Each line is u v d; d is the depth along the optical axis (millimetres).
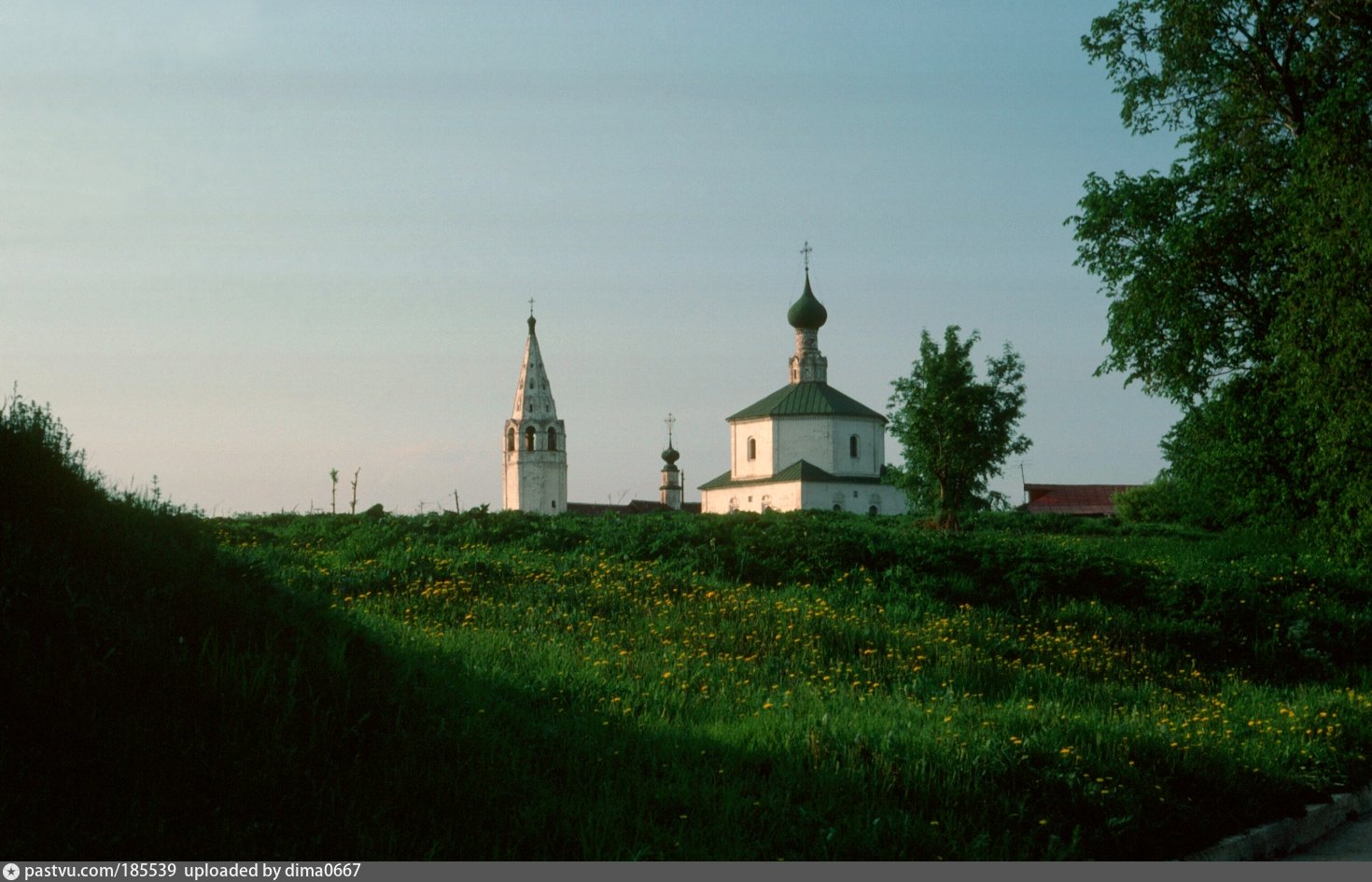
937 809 8508
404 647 11219
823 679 13820
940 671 15055
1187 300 31531
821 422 94375
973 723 10906
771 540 22734
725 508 96875
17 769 6312
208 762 6797
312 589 12211
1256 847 9445
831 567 21594
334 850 6410
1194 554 33344
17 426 9633
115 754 6617
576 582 18875
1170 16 31969
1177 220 32062
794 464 93812
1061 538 36969
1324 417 23797
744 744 9703
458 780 7523
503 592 17703
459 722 8680
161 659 7582
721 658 14391
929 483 48812
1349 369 22312
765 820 7938
